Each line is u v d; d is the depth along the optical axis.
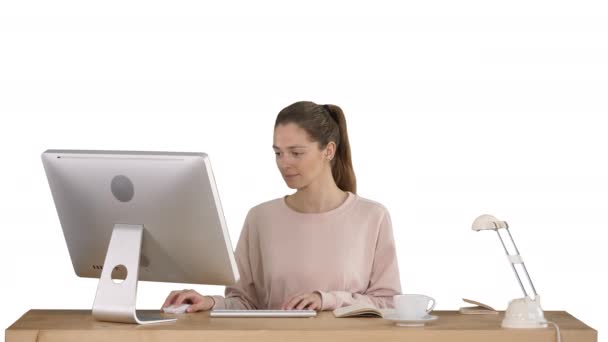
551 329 3.09
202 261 3.32
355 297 3.70
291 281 3.86
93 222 3.37
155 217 3.27
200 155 3.16
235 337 3.04
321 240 3.87
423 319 3.15
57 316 3.37
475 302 3.52
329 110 3.92
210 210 3.21
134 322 3.19
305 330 3.04
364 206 3.93
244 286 3.97
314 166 3.74
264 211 3.97
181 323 3.19
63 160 3.32
